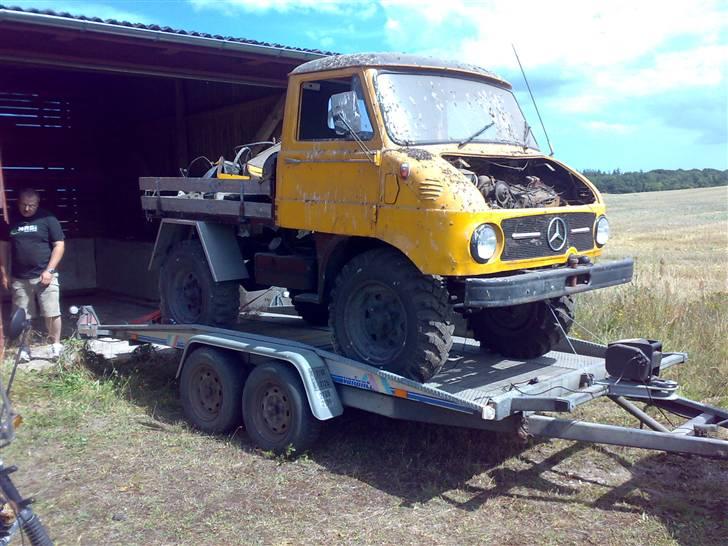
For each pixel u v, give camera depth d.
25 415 6.26
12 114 12.91
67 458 5.49
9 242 8.09
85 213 13.89
